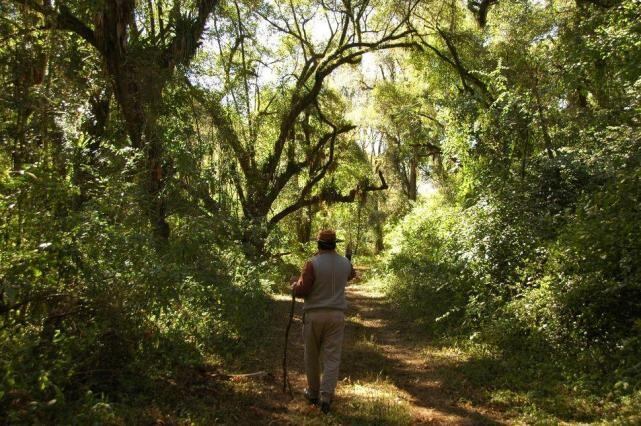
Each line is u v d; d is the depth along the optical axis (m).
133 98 10.84
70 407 4.55
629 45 8.78
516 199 10.33
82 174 7.30
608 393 6.01
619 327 7.35
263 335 9.65
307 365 6.18
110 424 4.55
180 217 9.47
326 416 5.65
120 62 10.84
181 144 10.40
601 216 7.63
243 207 19.02
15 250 5.32
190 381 6.27
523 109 11.13
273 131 22.67
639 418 5.09
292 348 9.09
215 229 9.36
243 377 6.82
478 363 7.80
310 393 6.20
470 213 11.16
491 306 9.52
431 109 26.34
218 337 8.27
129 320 5.93
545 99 11.36
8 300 5.02
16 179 5.54
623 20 9.43
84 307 5.57
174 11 12.58
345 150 26.12
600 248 7.71
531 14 15.41
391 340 10.29
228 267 10.88
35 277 5.19
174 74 12.10
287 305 14.03
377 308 15.16
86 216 6.09
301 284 5.98
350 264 6.26
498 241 10.02
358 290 21.98
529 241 9.54
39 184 5.59
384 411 5.87
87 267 5.61
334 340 6.03
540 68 11.55
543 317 8.21
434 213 23.25
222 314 9.22
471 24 21.42
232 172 15.21
